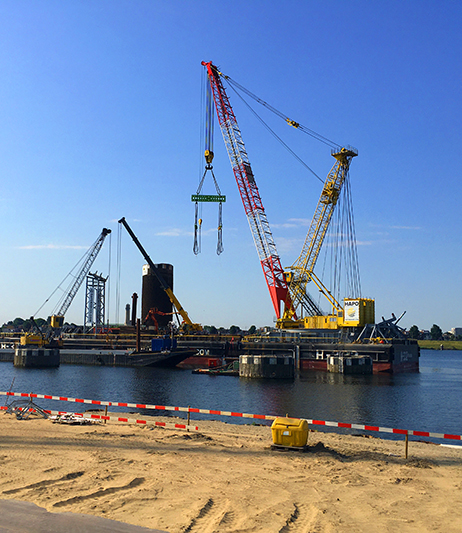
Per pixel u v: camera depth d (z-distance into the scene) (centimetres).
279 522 1347
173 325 19075
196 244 10825
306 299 17775
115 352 16650
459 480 1908
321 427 5059
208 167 11288
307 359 14875
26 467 1872
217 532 1255
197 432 3012
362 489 1723
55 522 1270
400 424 5803
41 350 15850
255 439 2897
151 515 1366
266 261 16838
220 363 14850
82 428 2928
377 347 13825
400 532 1311
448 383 11056
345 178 17300
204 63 15625
